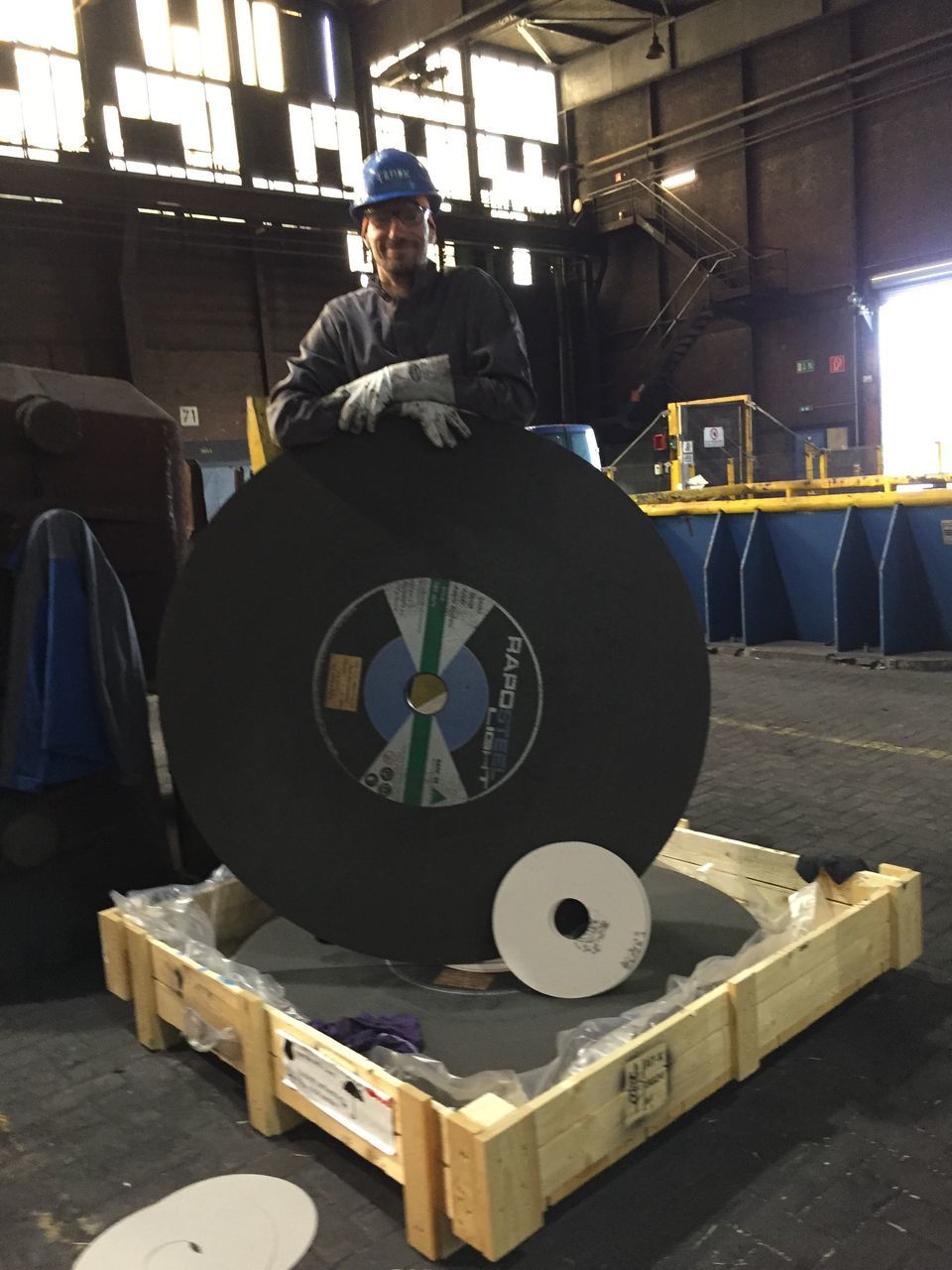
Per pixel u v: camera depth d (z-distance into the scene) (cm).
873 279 1947
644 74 2203
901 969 267
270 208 1856
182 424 1850
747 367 2162
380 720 229
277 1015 204
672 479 1524
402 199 224
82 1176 202
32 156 1675
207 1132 216
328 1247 178
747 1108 213
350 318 240
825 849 373
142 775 309
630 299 2361
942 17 1786
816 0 1920
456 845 231
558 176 2400
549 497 231
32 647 282
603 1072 177
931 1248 171
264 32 1916
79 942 308
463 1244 177
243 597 228
